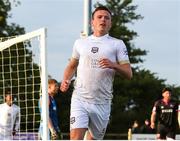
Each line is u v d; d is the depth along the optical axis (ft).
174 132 73.41
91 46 34.01
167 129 73.26
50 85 58.75
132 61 303.68
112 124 294.46
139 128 214.90
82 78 34.12
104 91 34.17
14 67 75.31
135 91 295.89
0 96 72.23
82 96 34.22
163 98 74.18
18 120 67.62
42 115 50.24
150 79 298.97
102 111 34.35
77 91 34.40
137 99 300.20
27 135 59.11
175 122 73.36
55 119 58.90
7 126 66.74
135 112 298.97
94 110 34.12
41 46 51.49
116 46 34.01
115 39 34.45
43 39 51.65
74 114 33.96
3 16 254.06
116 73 34.63
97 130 34.96
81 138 33.60
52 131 58.54
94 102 34.19
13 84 72.28
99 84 33.96
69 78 35.53
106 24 34.14
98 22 34.12
